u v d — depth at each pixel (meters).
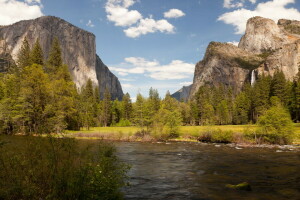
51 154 7.44
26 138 8.57
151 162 24.19
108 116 123.19
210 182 15.93
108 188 7.56
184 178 17.09
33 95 45.25
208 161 24.77
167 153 31.05
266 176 17.73
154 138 50.81
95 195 7.01
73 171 7.34
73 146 8.47
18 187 6.56
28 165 7.36
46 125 9.09
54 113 46.91
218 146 39.91
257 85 115.62
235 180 16.53
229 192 13.57
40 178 7.43
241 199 12.29
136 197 12.49
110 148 10.93
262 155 29.03
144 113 57.56
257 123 45.56
